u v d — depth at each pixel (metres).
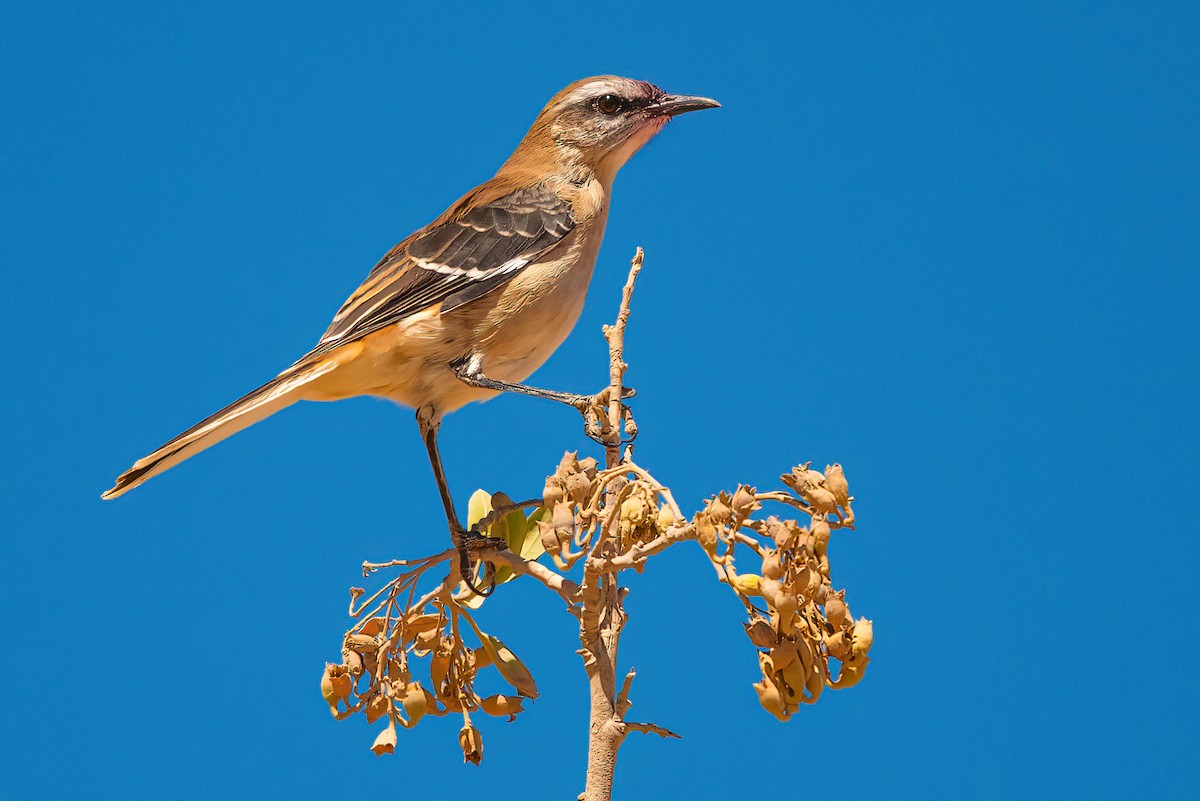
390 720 6.81
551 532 6.21
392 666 6.91
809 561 5.42
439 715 7.02
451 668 6.98
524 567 7.04
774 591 5.33
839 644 5.50
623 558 5.79
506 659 6.97
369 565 7.14
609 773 5.96
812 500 5.50
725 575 5.46
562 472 6.36
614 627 6.21
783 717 5.53
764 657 5.52
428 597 7.01
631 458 6.72
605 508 6.34
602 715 6.02
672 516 5.78
